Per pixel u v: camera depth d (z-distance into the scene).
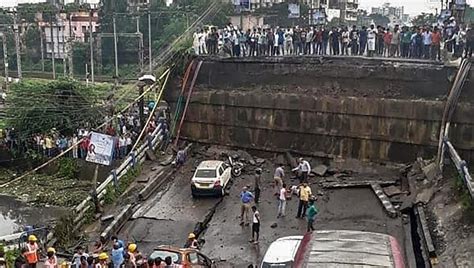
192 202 28.69
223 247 23.95
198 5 70.88
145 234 25.45
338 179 30.31
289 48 34.66
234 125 34.88
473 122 28.16
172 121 36.66
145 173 32.09
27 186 38.34
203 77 35.97
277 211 27.33
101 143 30.14
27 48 94.44
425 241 22.22
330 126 32.00
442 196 25.05
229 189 30.33
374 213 26.22
